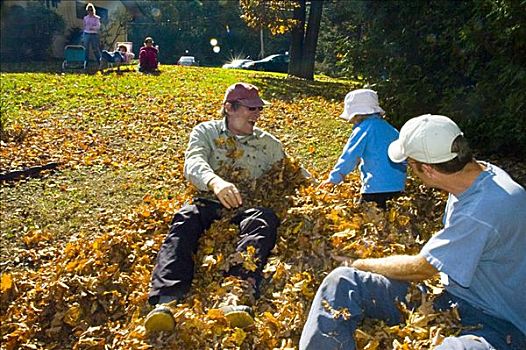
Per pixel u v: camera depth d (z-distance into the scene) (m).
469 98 7.79
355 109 4.93
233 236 4.18
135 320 3.57
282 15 22.14
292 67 22.58
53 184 6.52
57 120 10.12
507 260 2.68
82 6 32.56
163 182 6.66
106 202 6.00
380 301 3.08
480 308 2.83
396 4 9.13
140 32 51.16
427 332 2.88
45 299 3.88
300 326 3.38
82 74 17.19
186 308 3.50
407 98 8.75
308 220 4.34
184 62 38.44
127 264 4.36
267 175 4.85
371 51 9.48
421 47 8.74
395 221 4.40
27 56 27.95
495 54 7.52
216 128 4.77
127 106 11.65
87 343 3.50
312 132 9.48
